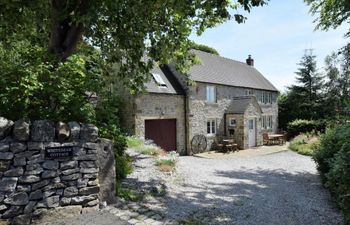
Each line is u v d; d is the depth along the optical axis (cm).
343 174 574
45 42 881
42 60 650
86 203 558
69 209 532
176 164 1173
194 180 985
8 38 834
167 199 719
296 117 3053
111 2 662
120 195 657
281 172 1276
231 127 2197
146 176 858
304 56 3250
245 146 2147
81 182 553
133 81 990
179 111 1866
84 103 632
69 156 539
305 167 1408
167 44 859
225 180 1048
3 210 460
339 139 892
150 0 722
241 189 916
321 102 3123
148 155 1155
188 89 1884
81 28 802
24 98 531
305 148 1973
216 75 2208
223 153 1936
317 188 964
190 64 1080
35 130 500
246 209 711
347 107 884
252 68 3047
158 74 1850
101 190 597
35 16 780
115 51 912
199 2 638
